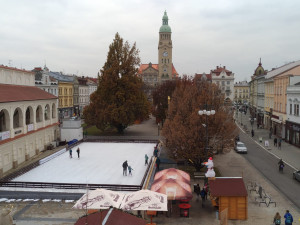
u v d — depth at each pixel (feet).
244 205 65.16
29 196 79.41
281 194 81.97
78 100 310.65
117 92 187.52
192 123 95.14
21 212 69.72
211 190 65.72
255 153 139.54
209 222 64.44
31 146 132.46
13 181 88.43
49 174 103.91
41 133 143.43
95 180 97.25
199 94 116.16
